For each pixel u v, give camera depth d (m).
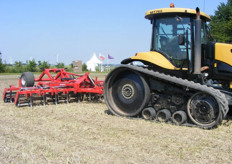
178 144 4.86
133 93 7.12
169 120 6.56
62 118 7.05
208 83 6.79
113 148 4.63
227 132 5.68
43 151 4.48
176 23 6.77
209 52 6.69
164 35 6.96
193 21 6.62
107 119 6.95
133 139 5.14
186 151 4.51
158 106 6.73
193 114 6.14
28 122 6.57
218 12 24.81
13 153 4.38
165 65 6.74
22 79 10.60
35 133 5.59
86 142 4.96
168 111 6.54
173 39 6.81
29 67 42.31
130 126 6.16
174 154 4.36
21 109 8.32
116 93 7.49
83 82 10.19
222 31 21.70
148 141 5.02
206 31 7.39
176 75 6.89
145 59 6.99
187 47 6.55
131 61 7.46
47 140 5.09
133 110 7.14
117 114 7.38
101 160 4.10
